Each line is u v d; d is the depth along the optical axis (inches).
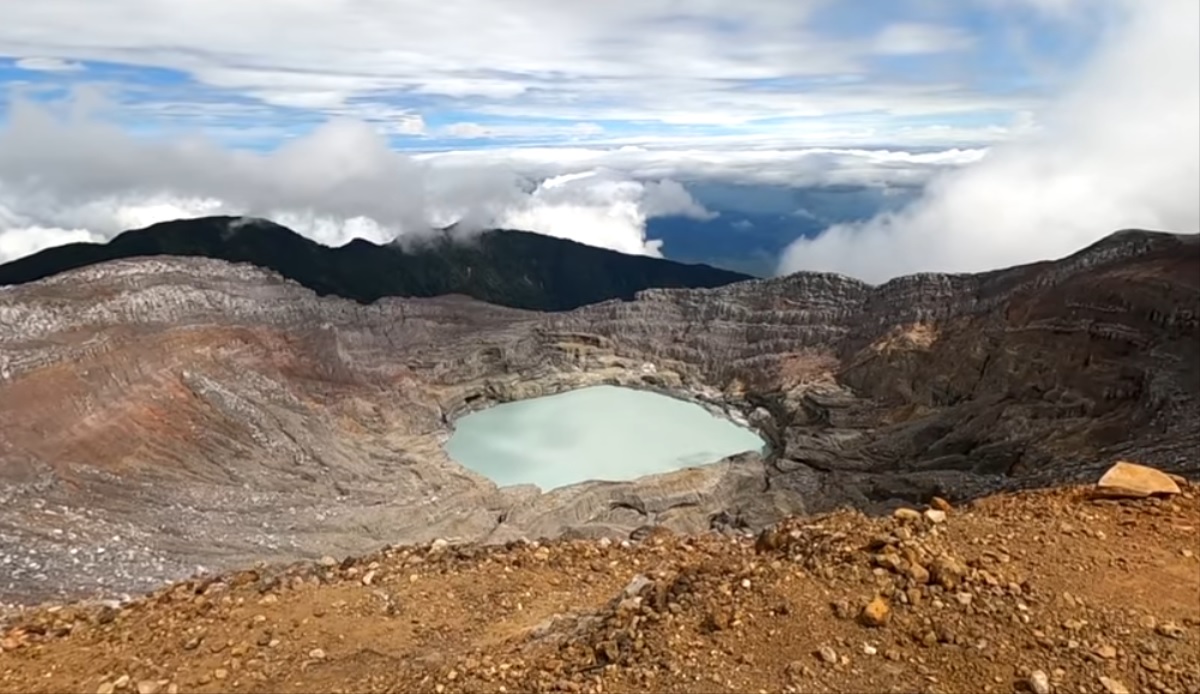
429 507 3011.8
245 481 2901.1
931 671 423.5
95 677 537.0
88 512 2309.3
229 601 646.5
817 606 475.8
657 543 794.8
